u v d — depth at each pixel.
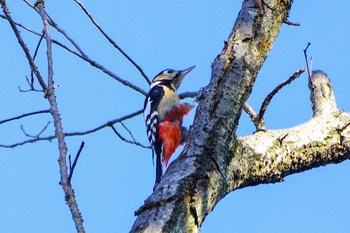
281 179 8.56
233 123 7.87
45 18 8.47
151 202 6.67
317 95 9.97
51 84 7.68
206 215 7.11
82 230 6.36
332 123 9.22
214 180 7.23
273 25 8.94
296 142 8.73
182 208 6.66
